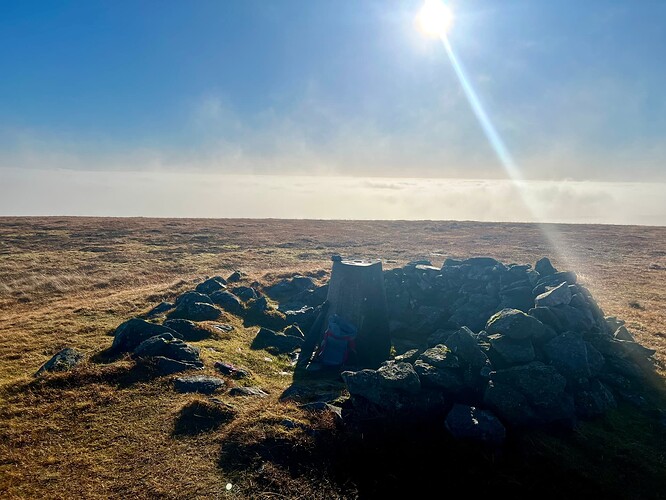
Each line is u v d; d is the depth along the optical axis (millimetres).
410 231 53844
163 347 10336
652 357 10586
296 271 23938
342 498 6125
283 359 11703
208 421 7758
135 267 29844
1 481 6262
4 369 10672
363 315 11672
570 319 10195
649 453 7262
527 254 35719
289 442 7031
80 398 8555
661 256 35219
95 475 6461
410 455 6988
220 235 47281
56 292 22734
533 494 6328
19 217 59719
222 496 6062
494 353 8875
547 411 7754
